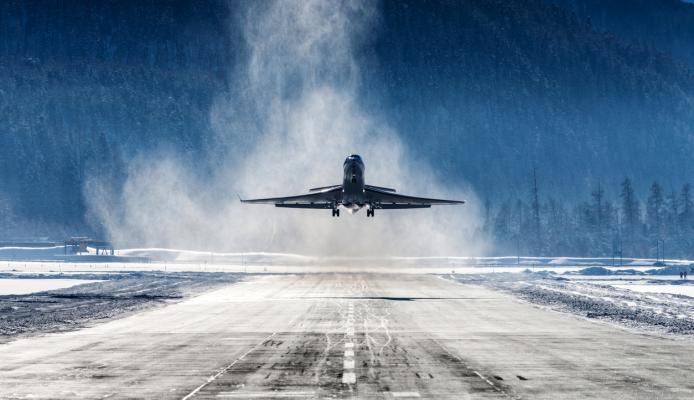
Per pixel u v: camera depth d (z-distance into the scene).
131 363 81.88
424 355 88.19
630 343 100.31
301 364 81.00
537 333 112.81
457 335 109.94
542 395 63.47
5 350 93.38
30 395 64.00
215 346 96.88
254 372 75.62
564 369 77.38
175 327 121.94
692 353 89.94
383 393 64.38
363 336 108.31
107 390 66.12
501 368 78.12
